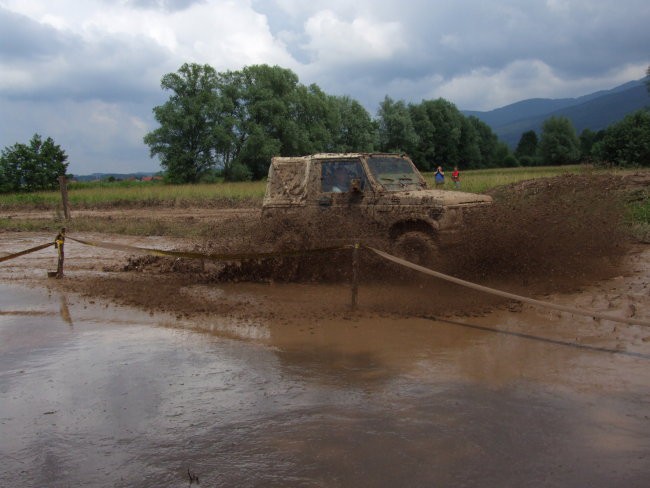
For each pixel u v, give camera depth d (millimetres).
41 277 9172
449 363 4750
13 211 26000
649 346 4980
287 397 4121
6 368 4930
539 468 3039
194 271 9352
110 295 7750
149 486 2996
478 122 143625
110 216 20719
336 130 80625
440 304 6730
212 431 3600
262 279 8648
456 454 3209
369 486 2912
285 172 9109
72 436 3609
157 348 5410
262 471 3094
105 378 4637
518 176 27000
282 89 72312
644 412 3697
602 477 2934
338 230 8219
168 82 64750
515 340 5324
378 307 6703
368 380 4414
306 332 5809
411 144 95688
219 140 63219
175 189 32125
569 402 3881
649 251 9523
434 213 7746
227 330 5977
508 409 3793
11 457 3361
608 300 6605
